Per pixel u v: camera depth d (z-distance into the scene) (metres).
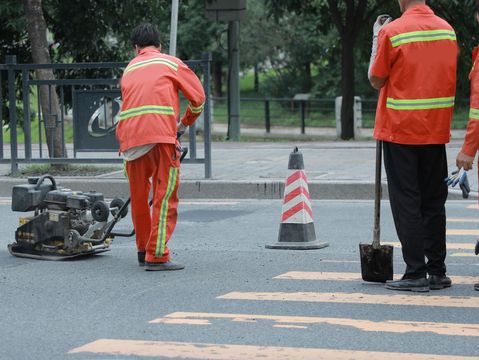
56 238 11.77
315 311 8.91
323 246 12.58
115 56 29.03
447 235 13.45
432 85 9.40
